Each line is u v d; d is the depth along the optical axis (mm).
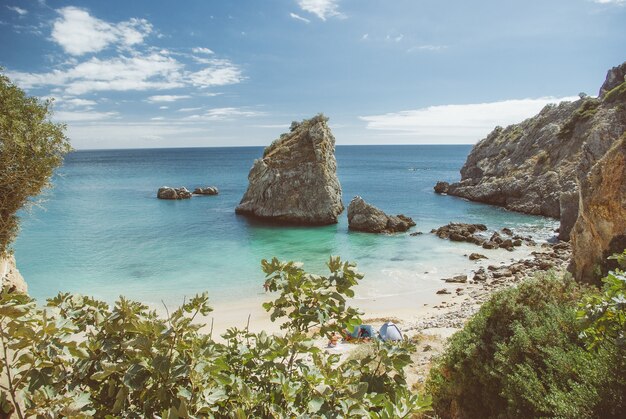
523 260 40062
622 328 5469
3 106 12797
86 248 45031
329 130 71562
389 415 3248
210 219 63688
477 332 9492
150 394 3248
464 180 94500
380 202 81625
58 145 14367
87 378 3406
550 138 79000
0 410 2938
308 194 62438
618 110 54719
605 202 18875
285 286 4223
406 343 4348
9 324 3076
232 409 3451
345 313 4242
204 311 4086
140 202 80375
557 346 7328
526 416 6734
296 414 3525
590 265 20188
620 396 5402
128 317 3541
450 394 10031
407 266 39312
